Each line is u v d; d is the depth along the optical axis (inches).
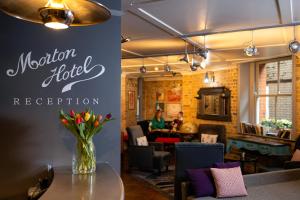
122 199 58.8
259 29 145.3
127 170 249.3
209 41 174.4
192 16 124.8
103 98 94.8
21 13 58.8
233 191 128.4
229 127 285.0
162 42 176.1
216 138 277.9
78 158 78.6
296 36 159.6
